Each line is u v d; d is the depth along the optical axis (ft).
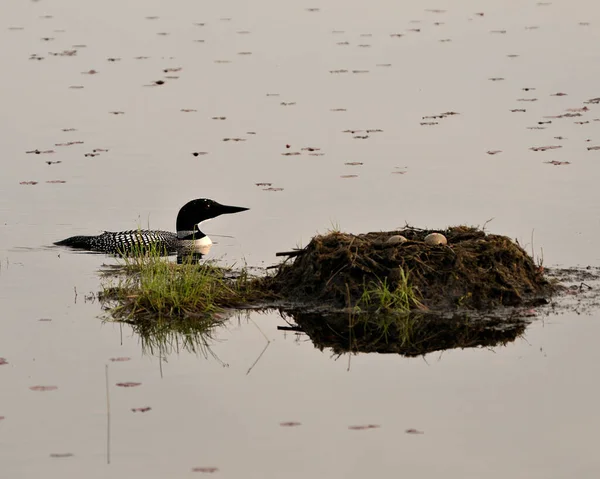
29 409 34.86
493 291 44.24
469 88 86.84
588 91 84.74
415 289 43.80
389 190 62.03
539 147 69.82
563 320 42.39
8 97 86.07
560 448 31.71
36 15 125.08
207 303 44.88
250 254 52.95
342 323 42.75
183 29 115.85
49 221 58.70
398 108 80.94
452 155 68.80
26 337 41.70
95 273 50.57
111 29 116.26
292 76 92.53
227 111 81.30
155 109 82.28
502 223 55.57
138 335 42.11
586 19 116.26
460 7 126.52
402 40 107.34
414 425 33.42
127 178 65.82
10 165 68.49
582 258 50.16
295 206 59.88
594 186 61.67
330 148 71.15
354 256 44.78
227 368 38.55
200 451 31.71
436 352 39.88
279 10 126.72
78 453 31.63
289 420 33.88
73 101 84.74
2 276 50.03
